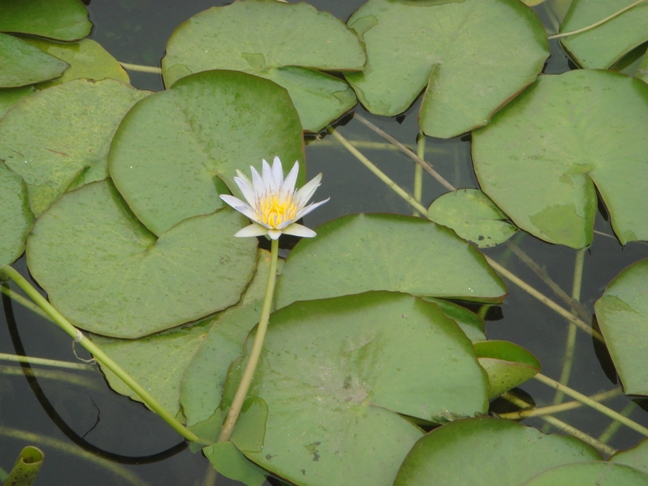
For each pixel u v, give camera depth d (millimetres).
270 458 3344
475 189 3562
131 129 3514
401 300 3418
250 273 3453
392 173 3598
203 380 3396
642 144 3566
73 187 3494
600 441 3420
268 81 3539
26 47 3592
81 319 3408
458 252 3486
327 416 3369
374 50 3650
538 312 3498
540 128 3586
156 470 3377
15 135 3516
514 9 3672
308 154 3607
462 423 3352
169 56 3605
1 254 3430
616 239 3551
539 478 3326
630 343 3441
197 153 3518
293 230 3383
